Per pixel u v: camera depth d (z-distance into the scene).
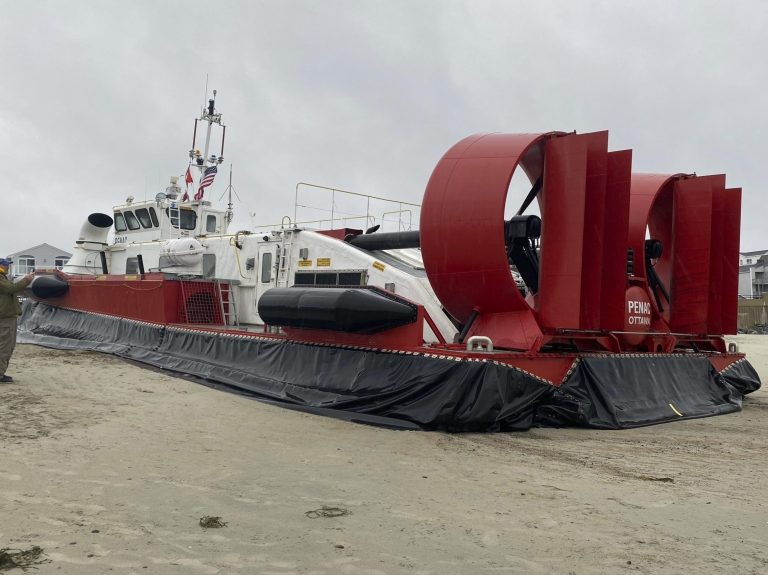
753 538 3.47
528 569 2.98
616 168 7.38
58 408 6.75
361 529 3.47
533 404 6.70
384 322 7.15
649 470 5.06
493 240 6.72
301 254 9.88
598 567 3.02
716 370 9.77
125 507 3.71
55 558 2.95
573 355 7.26
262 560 3.02
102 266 14.94
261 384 8.50
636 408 7.54
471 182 6.93
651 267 9.49
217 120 15.45
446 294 7.33
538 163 7.52
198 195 15.05
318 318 7.61
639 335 8.53
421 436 6.09
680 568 3.02
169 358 10.53
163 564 2.94
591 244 7.20
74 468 4.49
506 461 5.20
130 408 7.03
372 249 9.48
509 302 6.95
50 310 15.09
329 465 4.89
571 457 5.44
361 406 7.04
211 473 4.53
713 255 10.02
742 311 52.03
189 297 11.21
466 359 6.45
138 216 15.03
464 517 3.72
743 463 5.45
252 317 10.91
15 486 4.01
